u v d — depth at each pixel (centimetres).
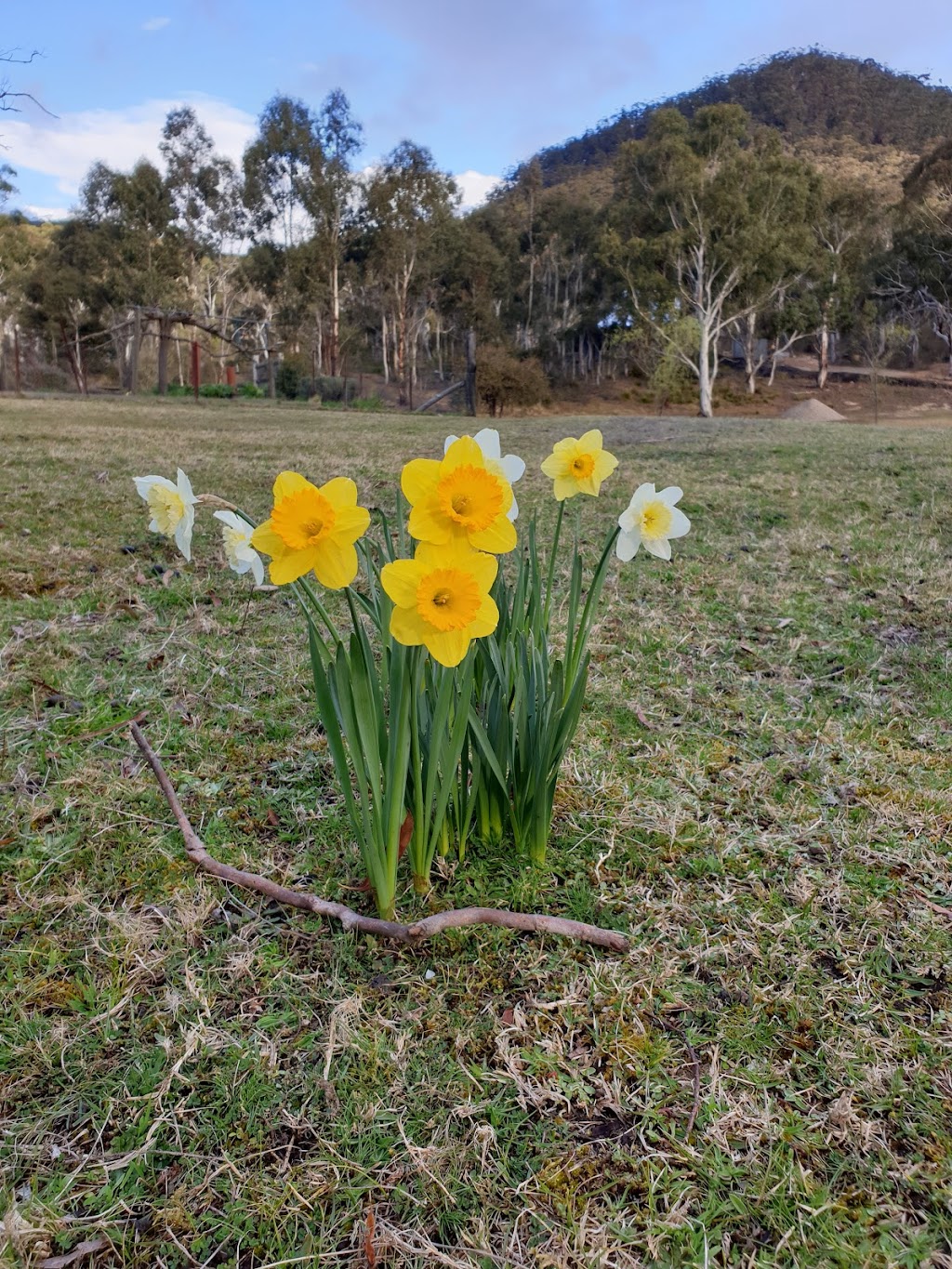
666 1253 66
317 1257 65
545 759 102
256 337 2222
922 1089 79
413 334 1969
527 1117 76
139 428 585
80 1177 71
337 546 76
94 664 159
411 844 100
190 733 137
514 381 1359
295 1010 86
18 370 1167
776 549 251
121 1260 66
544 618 104
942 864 109
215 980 89
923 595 207
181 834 110
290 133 1820
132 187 1958
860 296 2089
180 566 220
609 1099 78
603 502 310
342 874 106
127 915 98
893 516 291
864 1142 74
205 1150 73
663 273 1656
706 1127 75
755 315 2047
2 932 95
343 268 2008
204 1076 79
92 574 208
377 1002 87
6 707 142
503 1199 70
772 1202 70
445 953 93
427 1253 65
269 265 2008
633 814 119
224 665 161
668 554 99
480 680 105
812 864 110
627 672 164
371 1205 69
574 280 2281
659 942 96
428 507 77
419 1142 74
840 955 94
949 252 1781
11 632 170
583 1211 69
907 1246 67
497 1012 86
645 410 1880
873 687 160
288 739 136
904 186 1895
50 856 108
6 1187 70
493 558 79
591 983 90
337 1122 75
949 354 2394
